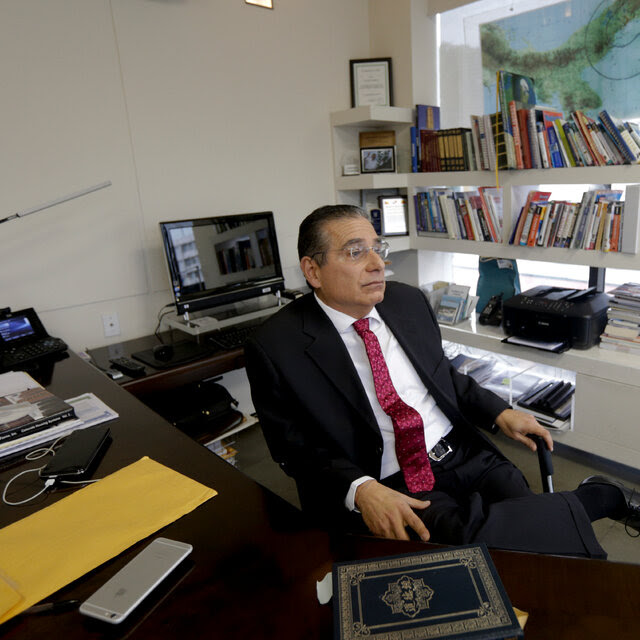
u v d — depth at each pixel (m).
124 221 2.46
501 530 1.07
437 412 1.50
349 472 1.22
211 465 1.10
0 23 2.05
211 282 2.48
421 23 2.98
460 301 2.82
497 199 2.69
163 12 2.43
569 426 2.40
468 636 0.62
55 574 0.80
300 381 1.36
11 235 2.19
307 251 1.41
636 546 1.84
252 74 2.75
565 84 2.58
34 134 2.18
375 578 0.73
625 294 2.20
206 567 0.80
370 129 3.25
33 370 1.87
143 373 2.07
